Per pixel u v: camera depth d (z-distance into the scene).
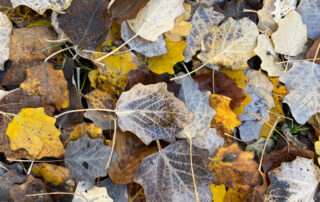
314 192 0.52
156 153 0.49
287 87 0.54
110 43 0.50
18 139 0.47
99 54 0.49
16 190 0.47
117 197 0.49
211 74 0.52
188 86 0.50
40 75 0.48
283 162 0.52
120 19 0.50
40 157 0.48
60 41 0.50
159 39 0.51
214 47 0.52
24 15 0.50
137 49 0.50
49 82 0.48
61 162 0.49
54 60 0.50
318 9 0.54
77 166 0.48
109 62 0.49
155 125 0.48
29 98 0.48
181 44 0.51
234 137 0.52
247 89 0.53
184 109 0.48
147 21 0.50
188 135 0.50
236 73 0.53
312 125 0.54
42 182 0.48
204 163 0.48
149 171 0.48
